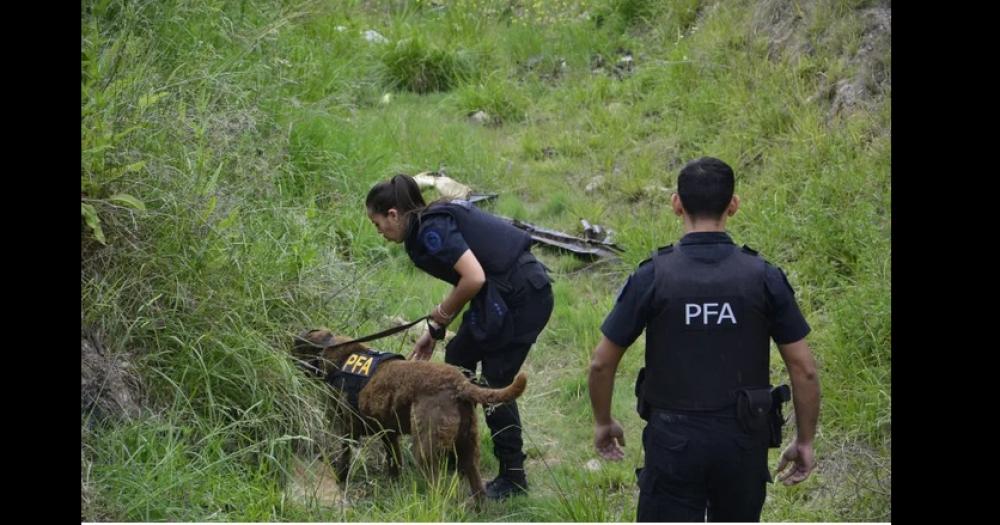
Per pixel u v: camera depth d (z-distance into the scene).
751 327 3.32
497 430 4.45
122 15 5.99
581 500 4.25
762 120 7.49
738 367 3.30
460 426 4.12
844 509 4.44
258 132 6.43
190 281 4.57
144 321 4.34
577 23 10.19
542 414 5.32
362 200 6.92
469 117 9.06
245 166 5.65
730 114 7.84
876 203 6.05
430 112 8.98
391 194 4.32
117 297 4.36
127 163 4.68
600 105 8.80
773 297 3.34
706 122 8.03
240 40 7.12
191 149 5.26
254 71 6.88
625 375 5.69
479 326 4.34
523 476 4.51
